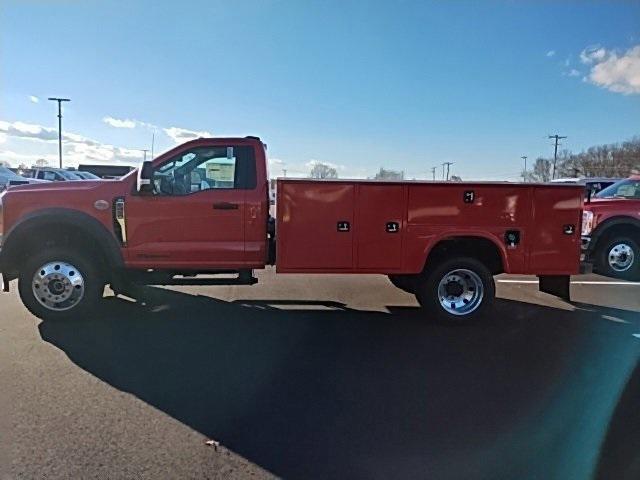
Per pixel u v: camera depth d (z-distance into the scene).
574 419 3.86
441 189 6.22
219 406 3.97
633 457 3.35
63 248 6.15
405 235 6.24
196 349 5.31
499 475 3.13
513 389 4.42
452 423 3.77
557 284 6.69
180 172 6.26
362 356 5.20
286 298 7.74
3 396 4.08
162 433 3.52
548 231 6.37
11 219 6.02
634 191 10.23
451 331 6.14
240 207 6.25
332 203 6.14
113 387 4.29
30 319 6.28
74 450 3.28
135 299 7.38
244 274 6.41
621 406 4.10
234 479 3.01
